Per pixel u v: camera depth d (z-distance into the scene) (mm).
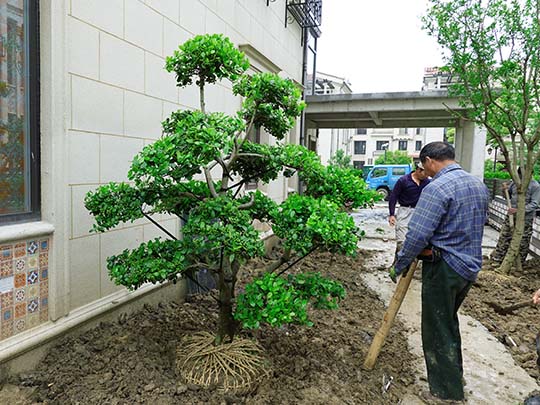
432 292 2770
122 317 3441
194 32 4547
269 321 2324
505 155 6223
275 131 3076
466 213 2682
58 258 2811
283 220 2582
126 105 3482
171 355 2918
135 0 3539
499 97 6449
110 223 2512
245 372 2615
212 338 2898
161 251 2641
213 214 2457
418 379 3051
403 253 2748
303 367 2924
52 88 2703
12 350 2459
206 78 2904
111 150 3324
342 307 4527
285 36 8273
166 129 2787
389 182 22250
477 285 5512
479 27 5844
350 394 2709
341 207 2900
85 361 2721
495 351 3604
